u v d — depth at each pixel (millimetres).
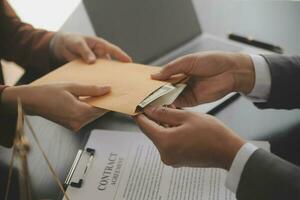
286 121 782
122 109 619
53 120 750
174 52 1035
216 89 789
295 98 795
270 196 556
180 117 625
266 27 1105
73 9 1280
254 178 570
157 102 638
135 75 723
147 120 622
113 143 751
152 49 1024
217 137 598
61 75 770
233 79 789
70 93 686
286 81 782
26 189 478
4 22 1064
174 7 1121
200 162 628
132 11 1064
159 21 1081
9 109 788
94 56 829
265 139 741
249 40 1032
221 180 652
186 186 644
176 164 647
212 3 1255
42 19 1347
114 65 789
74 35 933
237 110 816
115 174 679
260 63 790
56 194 655
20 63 1009
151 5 1096
